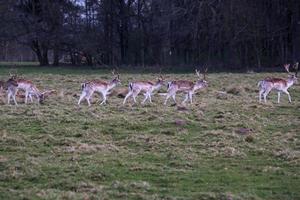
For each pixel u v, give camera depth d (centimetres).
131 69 5981
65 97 2975
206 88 3334
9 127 2055
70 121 2159
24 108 2492
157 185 1367
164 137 1916
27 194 1266
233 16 6059
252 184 1377
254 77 4288
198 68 5956
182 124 2120
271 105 2664
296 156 1636
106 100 2856
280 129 2089
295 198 1267
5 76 4578
